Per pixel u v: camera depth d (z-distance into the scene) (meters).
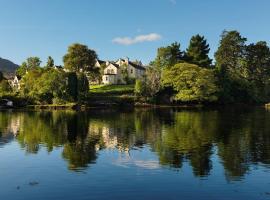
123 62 182.88
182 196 25.00
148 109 117.25
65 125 66.88
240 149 41.06
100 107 127.25
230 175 30.06
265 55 166.75
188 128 60.75
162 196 24.98
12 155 38.31
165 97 138.00
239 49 164.88
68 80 132.50
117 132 56.44
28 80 144.50
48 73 135.25
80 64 174.62
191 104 137.88
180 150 40.69
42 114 96.62
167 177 29.44
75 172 31.03
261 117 82.06
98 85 166.62
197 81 131.12
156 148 42.09
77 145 44.50
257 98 151.75
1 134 54.50
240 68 164.62
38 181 28.50
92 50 178.50
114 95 143.38
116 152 39.72
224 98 141.00
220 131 56.34
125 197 24.77
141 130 58.66
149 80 136.38
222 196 25.03
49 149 41.72
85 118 82.38
